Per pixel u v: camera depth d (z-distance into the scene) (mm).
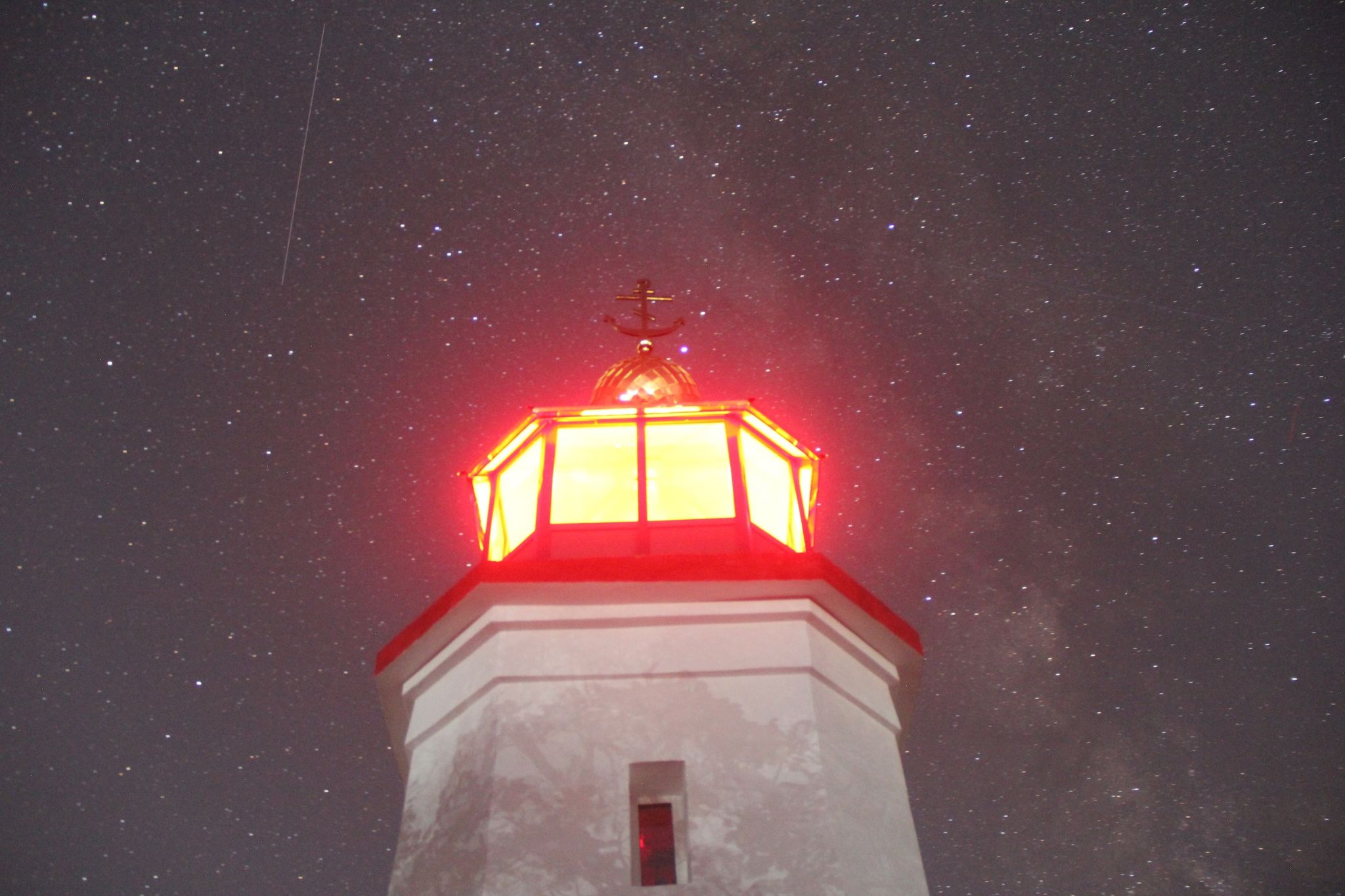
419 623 9508
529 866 7961
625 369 11109
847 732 8906
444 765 8789
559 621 9055
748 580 9156
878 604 9602
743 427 10469
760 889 7922
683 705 8727
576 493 10031
